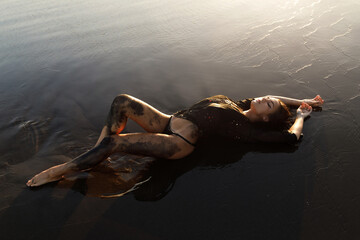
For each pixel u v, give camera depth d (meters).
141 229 2.48
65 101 4.64
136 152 3.17
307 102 3.96
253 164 3.16
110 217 2.61
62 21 8.20
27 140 3.77
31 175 3.18
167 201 2.76
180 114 3.51
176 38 6.58
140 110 3.37
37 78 5.42
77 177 3.08
